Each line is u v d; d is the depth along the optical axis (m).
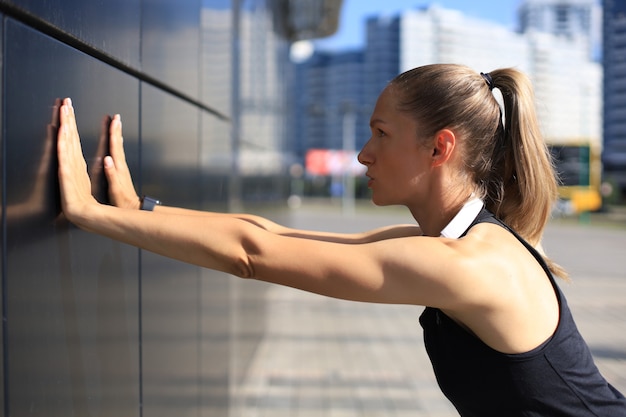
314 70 97.56
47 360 1.45
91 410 1.71
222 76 4.01
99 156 1.74
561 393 1.30
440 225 1.48
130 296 2.04
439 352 1.38
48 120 1.44
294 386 5.41
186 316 2.83
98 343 1.76
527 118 1.48
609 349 6.47
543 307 1.31
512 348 1.29
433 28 84.75
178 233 1.36
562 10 75.94
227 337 4.02
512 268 1.30
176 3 2.67
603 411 1.32
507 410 1.33
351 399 5.09
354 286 1.28
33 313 1.38
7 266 1.27
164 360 2.44
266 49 7.79
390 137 1.46
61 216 1.52
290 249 1.31
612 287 10.62
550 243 18.72
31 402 1.37
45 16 1.41
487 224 1.41
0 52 1.24
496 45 79.56
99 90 1.75
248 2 6.09
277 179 9.50
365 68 92.69
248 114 6.14
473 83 1.45
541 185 1.48
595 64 75.12
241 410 4.81
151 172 2.29
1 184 1.25
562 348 1.30
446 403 4.99
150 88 2.27
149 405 2.24
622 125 43.53
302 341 6.99
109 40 1.82
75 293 1.61
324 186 68.94
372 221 29.86
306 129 97.44
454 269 1.25
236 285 4.77
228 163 4.31
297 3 11.98
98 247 1.76
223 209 4.04
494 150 1.48
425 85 1.43
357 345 6.82
